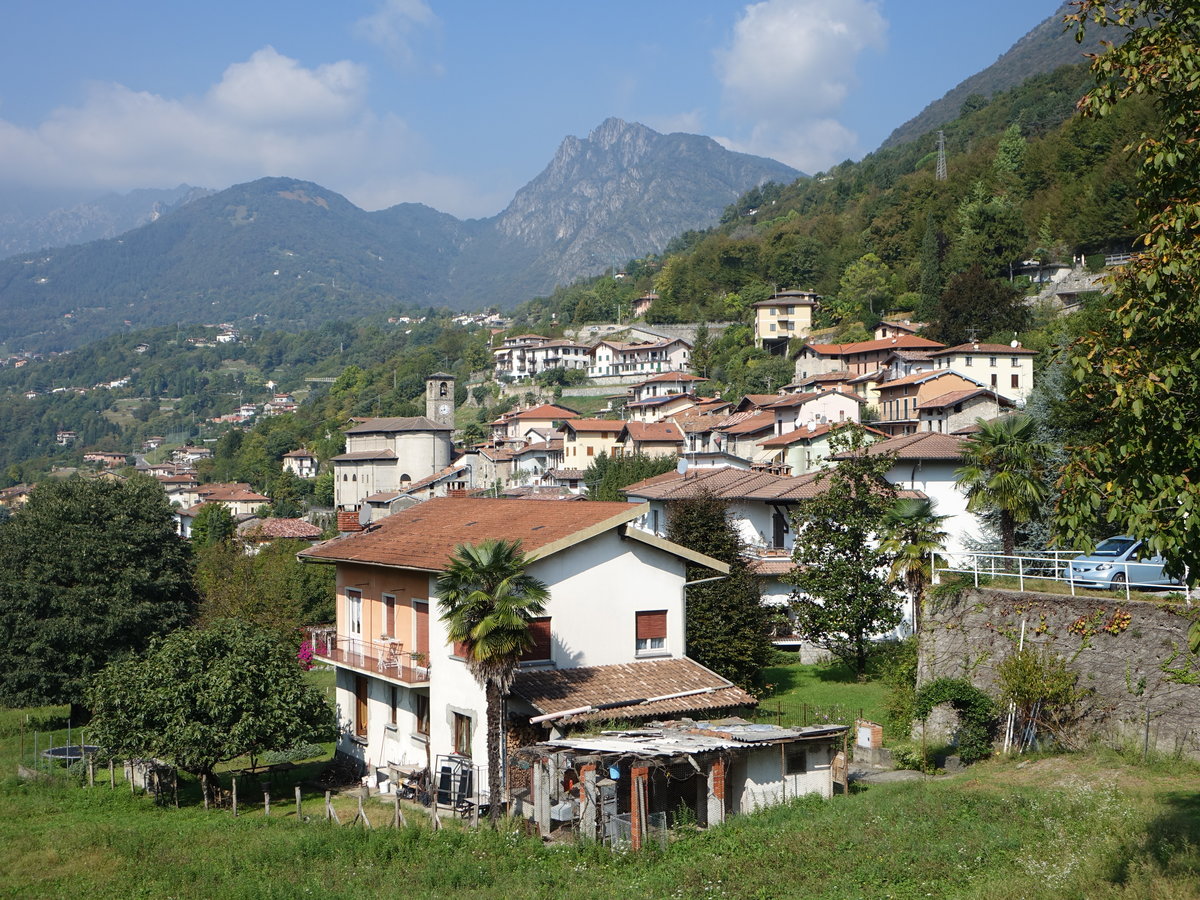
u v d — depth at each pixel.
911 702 34.56
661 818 25.31
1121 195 145.00
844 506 44.72
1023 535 48.06
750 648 39.44
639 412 155.75
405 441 167.75
